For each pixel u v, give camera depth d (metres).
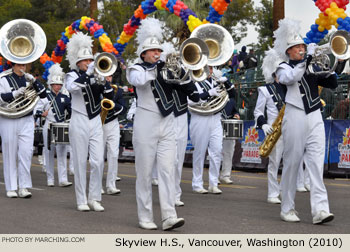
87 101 8.81
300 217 8.48
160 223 7.84
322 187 7.81
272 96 10.09
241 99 17.92
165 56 6.91
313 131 7.82
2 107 10.12
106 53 8.44
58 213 8.50
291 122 7.86
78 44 9.10
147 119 7.18
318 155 7.82
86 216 8.28
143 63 7.26
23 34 10.54
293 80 7.64
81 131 8.78
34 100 10.28
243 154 17.09
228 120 11.91
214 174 11.42
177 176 9.66
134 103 12.63
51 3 43.53
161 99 7.16
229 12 34.38
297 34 7.96
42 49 10.55
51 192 11.31
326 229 7.45
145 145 7.20
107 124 11.19
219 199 10.51
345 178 14.61
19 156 10.23
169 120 7.23
